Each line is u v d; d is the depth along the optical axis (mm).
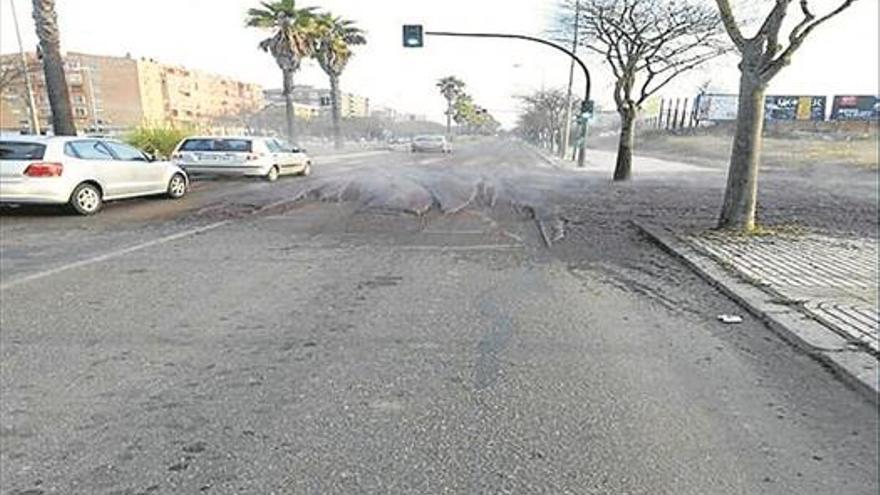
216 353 4652
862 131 56375
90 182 11812
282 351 4707
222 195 15391
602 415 3740
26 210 12070
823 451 3371
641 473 3143
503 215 12492
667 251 8766
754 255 8227
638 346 4902
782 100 62000
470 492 2977
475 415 3721
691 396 4016
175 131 24266
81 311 5645
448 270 7473
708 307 6008
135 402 3842
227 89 121438
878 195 17422
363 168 26797
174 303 5941
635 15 20781
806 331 5137
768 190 19062
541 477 3102
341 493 2959
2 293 6207
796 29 9320
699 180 22766
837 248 8812
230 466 3168
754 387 4168
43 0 17562
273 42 40312
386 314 5660
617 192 17672
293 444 3381
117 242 9062
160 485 3002
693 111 65188
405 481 3057
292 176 21641
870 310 5695
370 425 3592
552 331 5234
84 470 3119
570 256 8391
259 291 6414
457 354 4676
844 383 4242
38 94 68000
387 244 9180
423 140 46625
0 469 3115
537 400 3924
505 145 84625
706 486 3041
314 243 9195
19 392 3959
